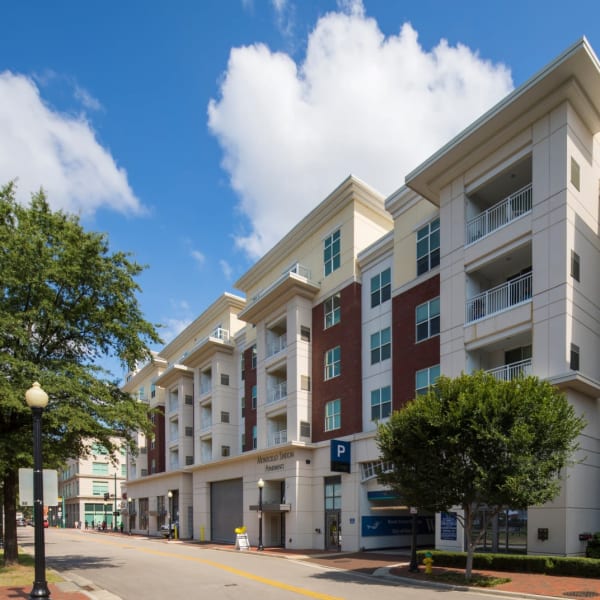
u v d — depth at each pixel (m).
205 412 45.00
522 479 13.52
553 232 18.88
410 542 28.75
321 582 16.03
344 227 31.78
